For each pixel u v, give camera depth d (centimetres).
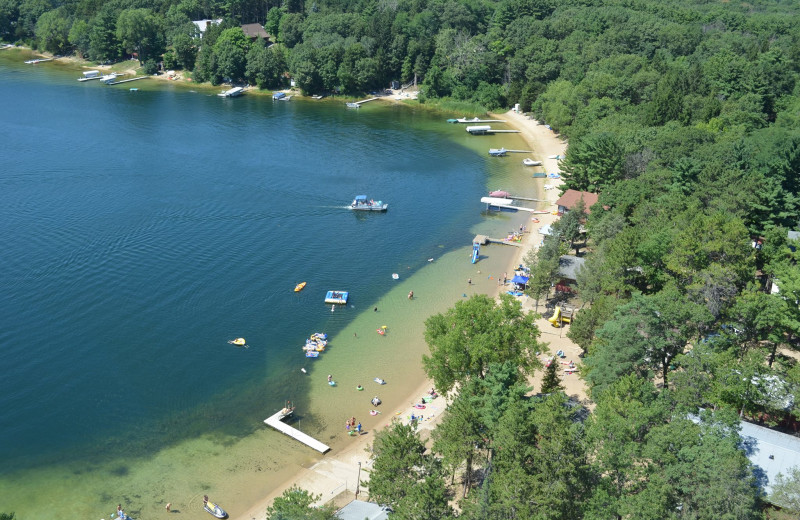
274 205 19512
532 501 7294
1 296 13950
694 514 7138
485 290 15100
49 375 11712
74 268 15238
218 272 15450
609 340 10106
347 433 10631
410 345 13000
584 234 16975
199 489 9462
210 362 12275
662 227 13675
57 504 9162
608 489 7669
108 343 12650
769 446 8575
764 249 13675
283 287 14962
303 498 8138
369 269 16025
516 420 7619
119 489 9444
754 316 11069
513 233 18100
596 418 8731
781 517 7862
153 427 10675
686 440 7719
